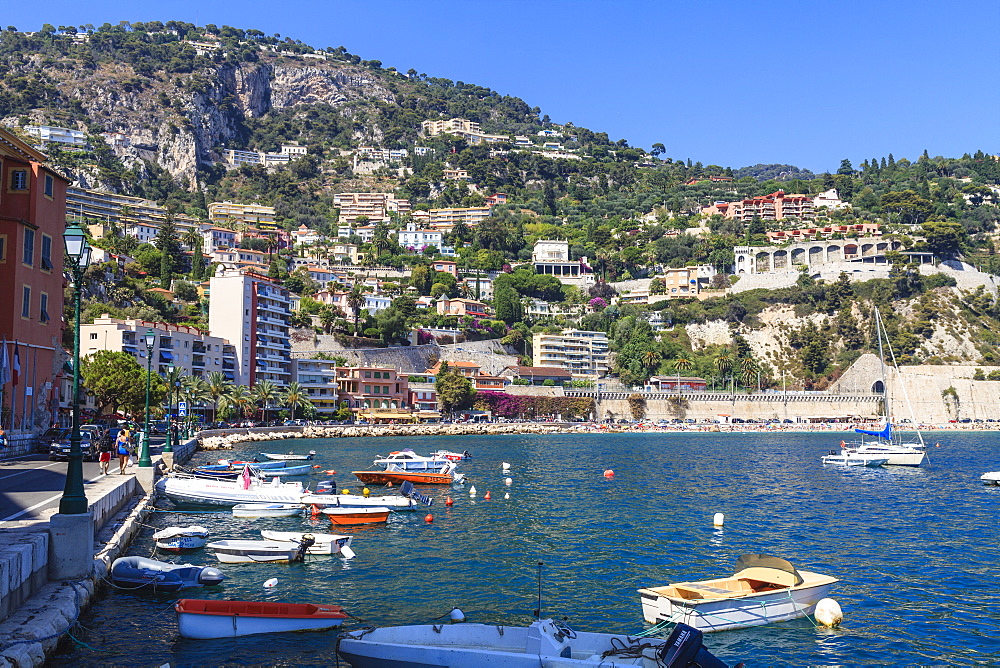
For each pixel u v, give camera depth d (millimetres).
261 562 46531
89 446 73938
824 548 53781
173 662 29453
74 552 32750
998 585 43781
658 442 186125
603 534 57812
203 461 106750
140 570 38188
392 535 56719
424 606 38031
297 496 63781
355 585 41875
